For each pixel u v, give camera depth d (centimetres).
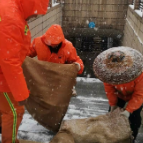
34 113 277
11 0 178
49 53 329
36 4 181
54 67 280
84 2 1025
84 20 1056
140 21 677
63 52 328
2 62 178
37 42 330
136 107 244
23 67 273
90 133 244
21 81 188
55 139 236
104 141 239
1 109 219
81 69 315
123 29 1052
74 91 516
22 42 187
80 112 396
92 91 577
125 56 226
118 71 220
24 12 185
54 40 306
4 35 171
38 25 670
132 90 250
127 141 241
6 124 218
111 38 1152
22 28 181
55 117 272
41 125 306
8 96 211
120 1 1002
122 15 1026
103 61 234
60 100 271
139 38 679
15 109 217
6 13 171
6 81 203
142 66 223
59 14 1005
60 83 275
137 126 275
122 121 246
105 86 268
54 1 974
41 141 269
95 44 1178
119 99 288
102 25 1053
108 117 257
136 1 789
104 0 1012
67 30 1077
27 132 286
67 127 249
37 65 280
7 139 225
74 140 242
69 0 1028
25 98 195
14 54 179
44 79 275
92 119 258
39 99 269
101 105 464
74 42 1165
